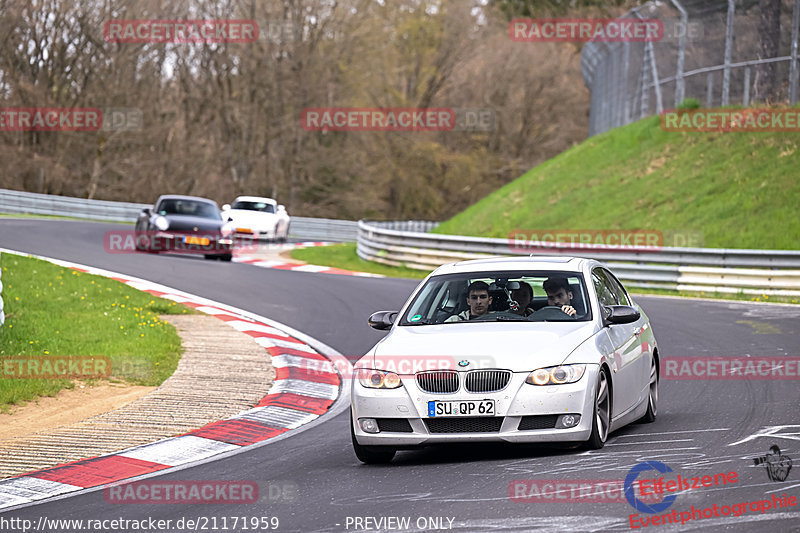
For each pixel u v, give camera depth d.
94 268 75.44
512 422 24.36
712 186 94.75
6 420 32.81
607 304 29.25
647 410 30.28
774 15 101.06
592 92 154.75
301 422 34.12
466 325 27.34
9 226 107.12
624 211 98.94
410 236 90.94
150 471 26.56
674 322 54.75
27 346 42.56
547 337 25.72
